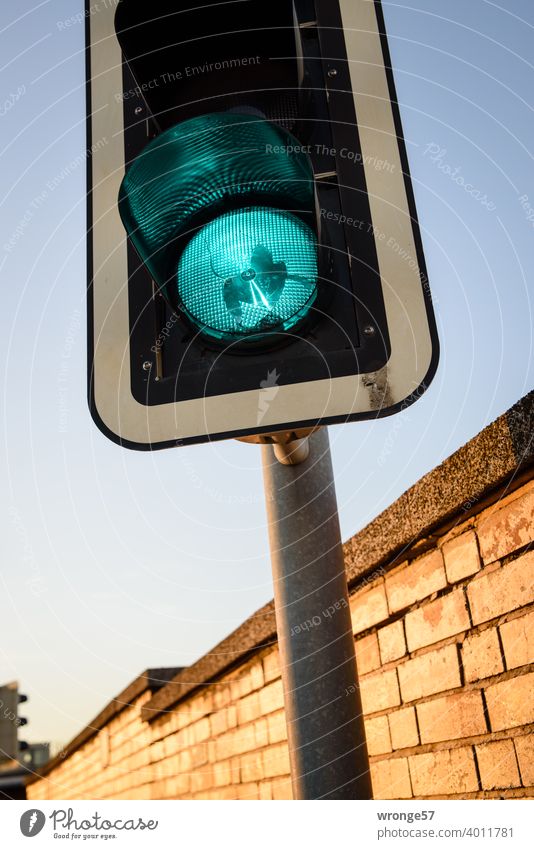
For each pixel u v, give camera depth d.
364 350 1.32
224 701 3.68
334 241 1.39
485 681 1.93
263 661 3.22
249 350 1.34
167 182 1.36
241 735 3.46
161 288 1.36
